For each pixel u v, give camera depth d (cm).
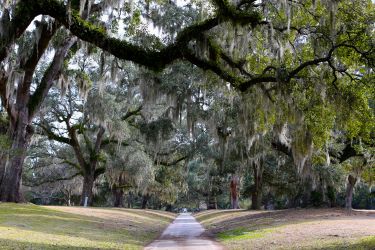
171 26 2272
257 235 1614
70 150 4475
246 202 7312
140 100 3734
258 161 3039
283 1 1359
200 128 3762
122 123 3572
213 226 2655
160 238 1855
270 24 1318
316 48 1430
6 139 2258
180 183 5138
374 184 3294
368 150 2083
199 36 1325
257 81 1349
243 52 1497
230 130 2788
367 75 1317
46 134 3738
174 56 1291
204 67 1341
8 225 1538
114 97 3450
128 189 4962
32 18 1255
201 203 9038
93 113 3381
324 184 2725
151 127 3409
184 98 2559
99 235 1627
